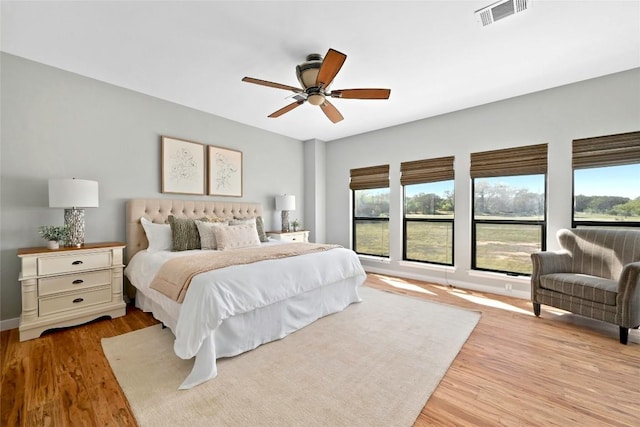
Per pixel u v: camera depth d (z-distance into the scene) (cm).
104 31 211
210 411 144
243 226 337
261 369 182
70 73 274
